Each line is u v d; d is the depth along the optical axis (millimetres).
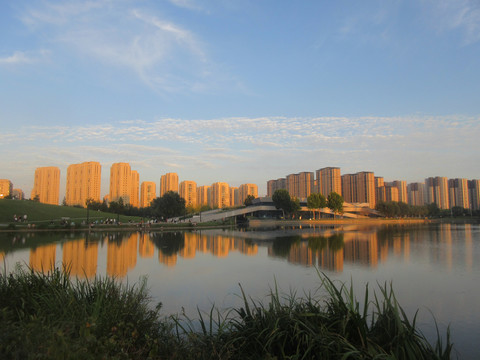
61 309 6211
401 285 16484
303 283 16750
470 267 21828
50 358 3744
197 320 10320
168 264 22828
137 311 6855
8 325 4695
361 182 165500
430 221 133625
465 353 8484
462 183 184125
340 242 40750
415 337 5309
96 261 23766
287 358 5195
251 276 18609
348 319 5434
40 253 27734
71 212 92750
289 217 126250
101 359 4051
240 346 5703
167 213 98812
